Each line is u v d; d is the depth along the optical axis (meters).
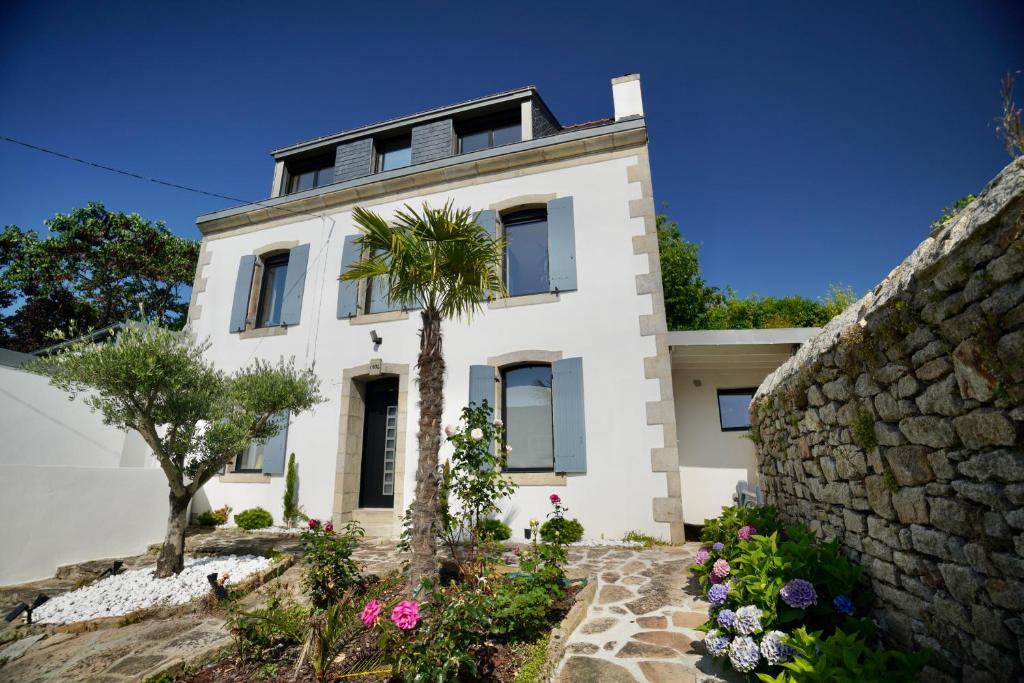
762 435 5.67
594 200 8.27
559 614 3.98
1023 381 1.59
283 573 5.61
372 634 3.41
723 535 4.63
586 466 7.25
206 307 10.34
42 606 4.47
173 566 5.27
